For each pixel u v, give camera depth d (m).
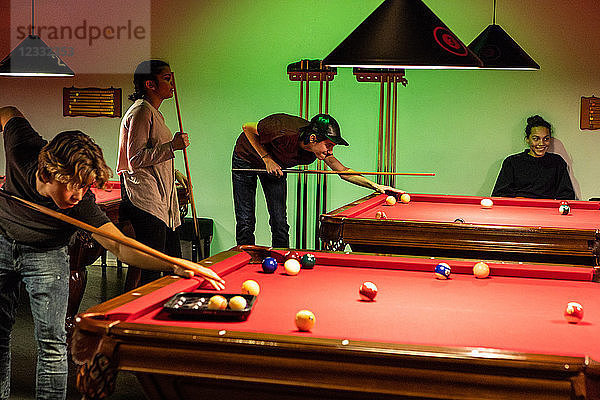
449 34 3.19
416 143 6.36
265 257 2.91
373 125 6.37
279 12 6.42
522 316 2.18
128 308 2.04
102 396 1.91
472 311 2.23
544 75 6.19
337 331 1.96
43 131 6.86
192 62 6.57
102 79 6.71
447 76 6.27
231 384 1.99
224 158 6.61
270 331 1.94
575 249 3.59
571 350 1.83
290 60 6.44
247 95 6.53
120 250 2.67
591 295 2.48
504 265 2.76
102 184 2.70
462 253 3.94
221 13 6.49
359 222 3.76
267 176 5.46
